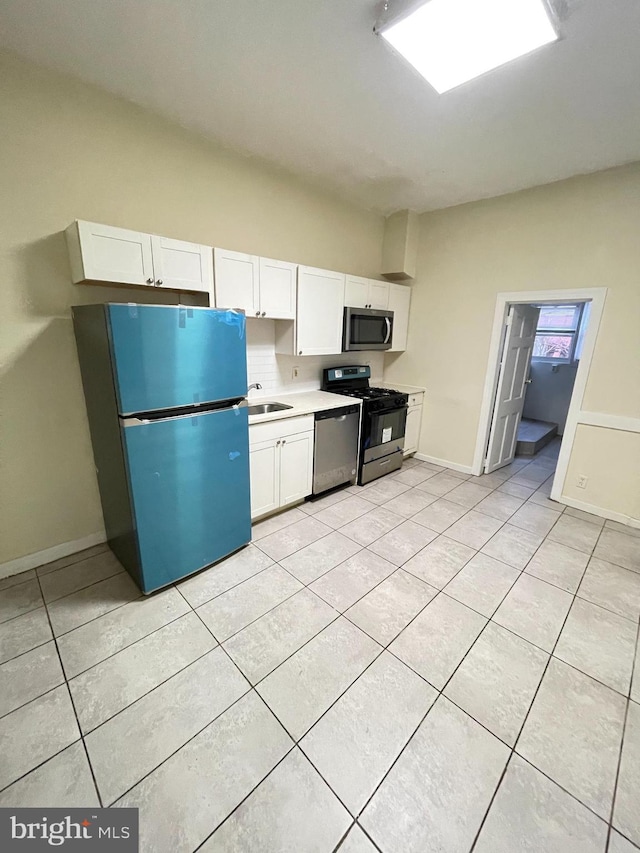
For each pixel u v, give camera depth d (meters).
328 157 2.78
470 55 1.65
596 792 1.23
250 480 2.66
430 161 2.79
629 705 1.53
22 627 1.84
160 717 1.43
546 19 1.42
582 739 1.39
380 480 3.84
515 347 3.87
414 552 2.55
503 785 1.24
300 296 3.01
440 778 1.26
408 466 4.28
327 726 1.41
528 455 4.79
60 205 2.04
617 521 3.05
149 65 1.86
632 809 1.19
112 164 2.17
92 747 1.33
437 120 2.26
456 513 3.13
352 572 2.32
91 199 2.13
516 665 1.70
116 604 2.00
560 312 5.63
